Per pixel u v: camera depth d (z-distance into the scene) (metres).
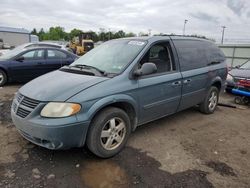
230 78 8.09
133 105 3.79
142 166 3.40
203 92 5.48
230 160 3.69
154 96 4.12
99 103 3.29
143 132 4.59
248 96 6.97
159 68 4.35
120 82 3.62
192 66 5.03
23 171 3.16
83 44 27.84
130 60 3.95
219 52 6.19
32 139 3.29
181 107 4.91
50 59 9.23
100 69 3.96
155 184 3.01
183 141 4.29
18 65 8.55
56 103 3.10
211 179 3.17
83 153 3.67
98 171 3.24
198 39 5.56
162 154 3.77
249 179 3.21
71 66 4.36
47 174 3.13
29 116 3.16
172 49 4.64
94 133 3.32
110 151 3.54
